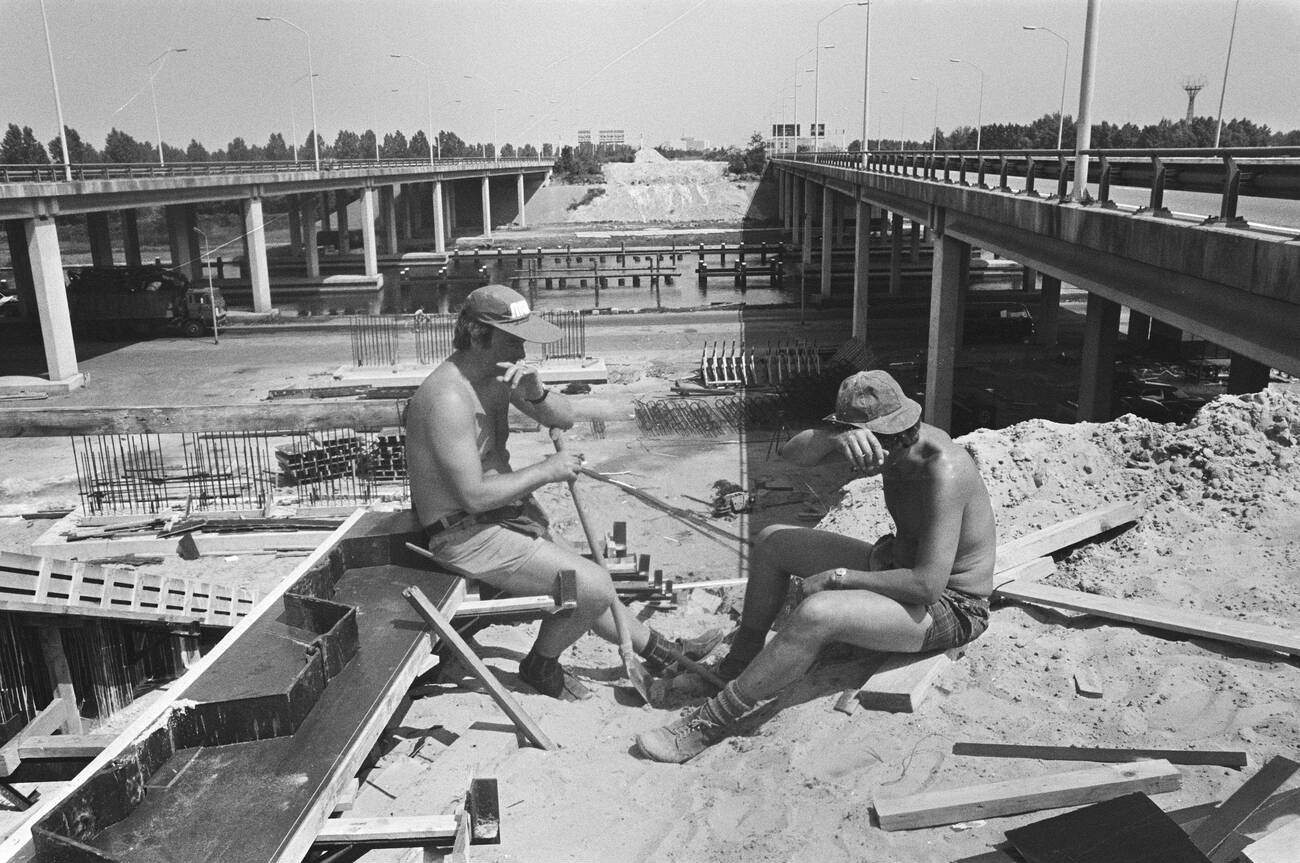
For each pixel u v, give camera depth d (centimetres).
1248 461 739
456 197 10869
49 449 2644
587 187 11144
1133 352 3241
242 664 496
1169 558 641
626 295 6038
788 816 435
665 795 478
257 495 2147
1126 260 1447
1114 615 566
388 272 7144
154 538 1891
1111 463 799
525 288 6412
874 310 5016
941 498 500
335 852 416
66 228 10638
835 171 4338
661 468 2430
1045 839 384
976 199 2197
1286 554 617
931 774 449
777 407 2962
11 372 3725
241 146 14300
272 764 418
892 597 513
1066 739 462
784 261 7188
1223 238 1099
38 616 1019
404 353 3941
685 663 616
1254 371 2403
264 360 3909
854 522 837
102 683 1120
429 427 564
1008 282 5934
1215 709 468
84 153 11006
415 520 648
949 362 2658
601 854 428
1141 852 368
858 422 500
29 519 2091
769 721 529
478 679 586
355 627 509
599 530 1877
